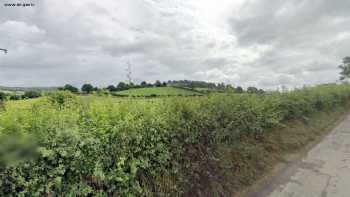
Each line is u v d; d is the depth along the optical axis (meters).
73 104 2.98
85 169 2.41
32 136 2.06
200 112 4.40
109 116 2.90
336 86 19.69
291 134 8.10
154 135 3.30
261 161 5.60
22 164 1.95
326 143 8.01
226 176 4.47
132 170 2.84
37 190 2.02
